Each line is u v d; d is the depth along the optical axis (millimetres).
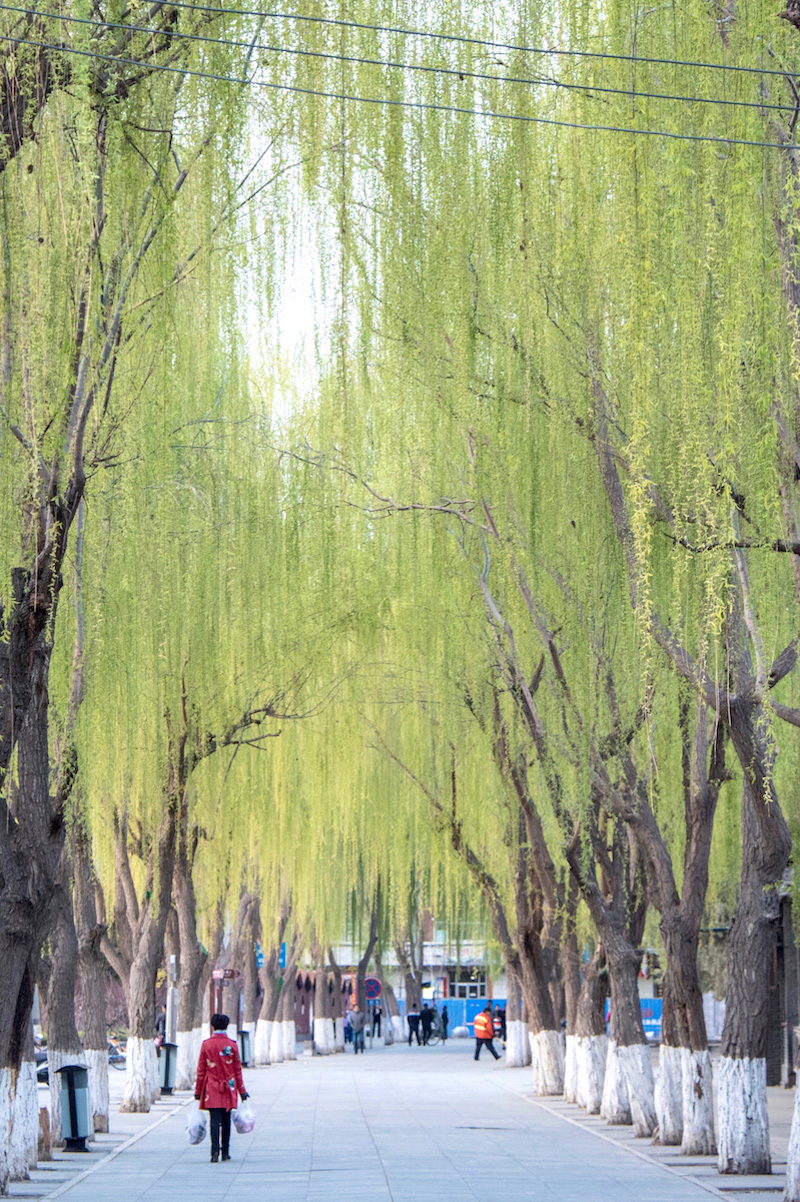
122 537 18547
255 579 23031
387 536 25766
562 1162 20734
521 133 16344
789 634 17016
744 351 13352
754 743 15945
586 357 17016
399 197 16922
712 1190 17234
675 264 13461
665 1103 23406
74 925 25188
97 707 20391
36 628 13953
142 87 14000
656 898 22516
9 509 13781
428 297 17422
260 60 15391
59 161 13391
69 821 21016
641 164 13484
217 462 22656
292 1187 17734
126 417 16297
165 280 15094
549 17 16297
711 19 13492
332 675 26969
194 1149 22891
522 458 18469
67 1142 22312
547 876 26875
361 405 19609
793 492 13930
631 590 16812
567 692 20969
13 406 13492
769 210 13047
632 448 13680
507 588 21141
